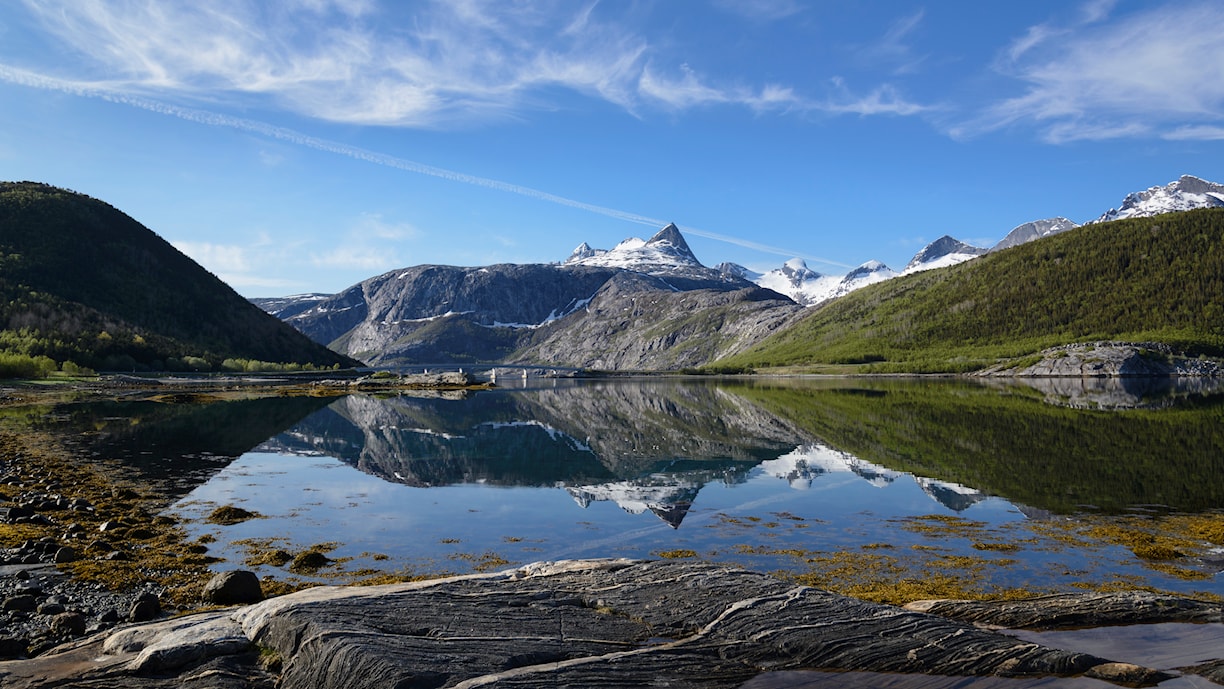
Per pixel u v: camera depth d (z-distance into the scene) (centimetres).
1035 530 2139
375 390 12488
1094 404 7456
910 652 1059
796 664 1027
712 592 1227
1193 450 3781
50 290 15875
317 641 1005
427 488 3006
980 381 15450
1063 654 1058
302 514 2448
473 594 1201
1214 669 1047
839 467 3453
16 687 932
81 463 3456
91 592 1538
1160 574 1697
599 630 1099
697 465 3675
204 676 963
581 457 4038
